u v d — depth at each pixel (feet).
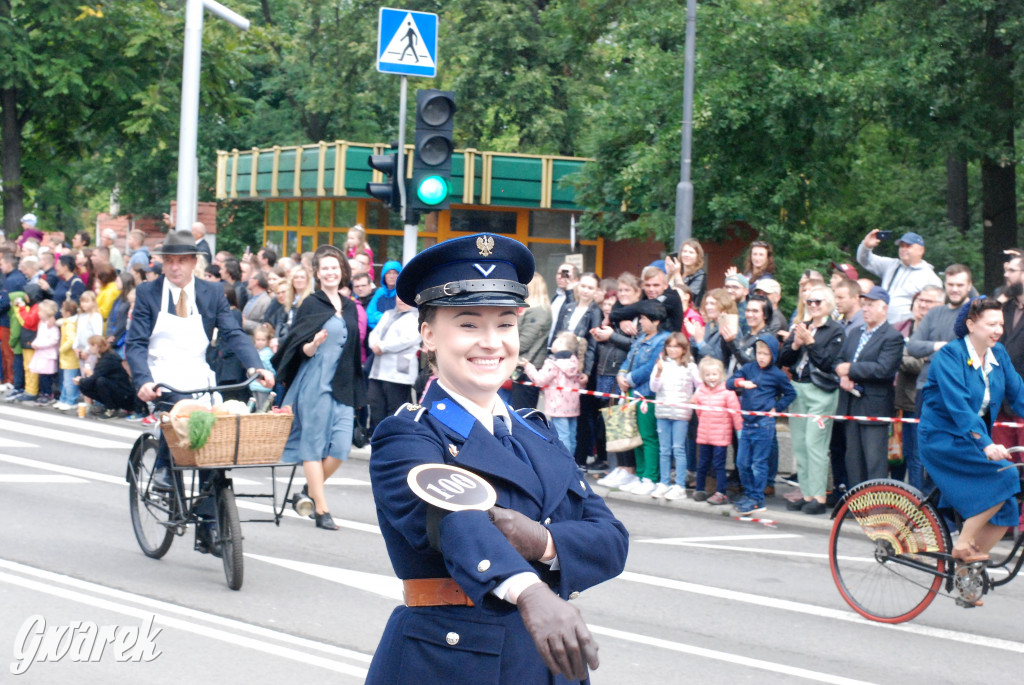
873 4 55.31
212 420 21.54
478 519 7.33
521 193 77.82
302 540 26.71
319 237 83.10
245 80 85.10
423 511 7.64
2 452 38.50
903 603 21.70
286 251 86.94
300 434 27.81
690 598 22.89
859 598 22.36
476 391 8.18
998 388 21.65
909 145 66.08
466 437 8.04
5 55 75.46
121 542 25.98
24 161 87.71
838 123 52.90
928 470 21.71
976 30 52.70
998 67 54.13
